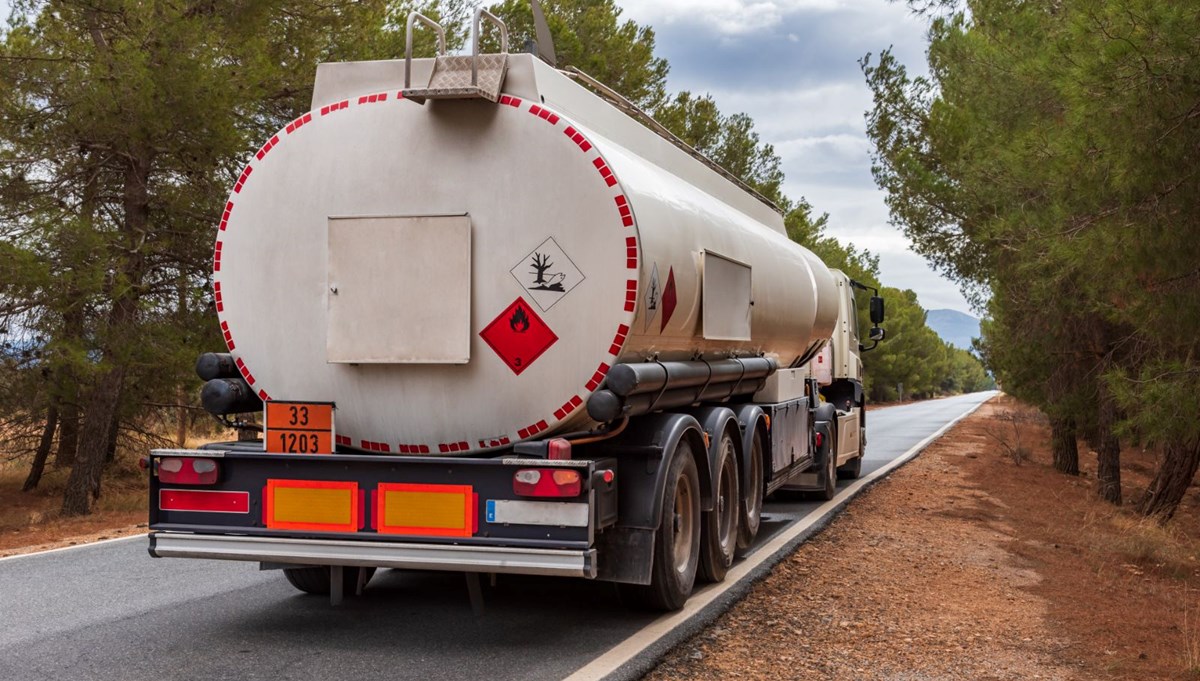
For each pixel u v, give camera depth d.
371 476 6.13
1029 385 18.14
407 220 6.46
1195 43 7.61
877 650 6.36
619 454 6.70
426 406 6.49
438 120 6.50
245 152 16.19
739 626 6.94
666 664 5.96
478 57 6.46
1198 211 8.20
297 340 6.68
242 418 8.94
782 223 12.83
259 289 6.75
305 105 17.64
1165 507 14.72
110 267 15.22
